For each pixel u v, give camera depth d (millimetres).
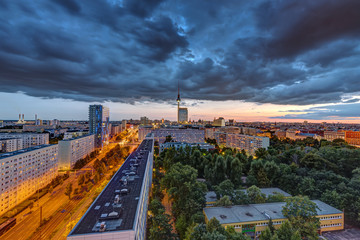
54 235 81062
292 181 112125
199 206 83125
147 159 114562
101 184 137250
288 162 150000
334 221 79000
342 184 92812
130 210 52875
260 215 77812
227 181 101125
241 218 75312
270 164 127062
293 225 71688
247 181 123938
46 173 139875
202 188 98625
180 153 182250
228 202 85188
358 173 102375
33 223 90438
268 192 108688
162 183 114562
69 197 115500
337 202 84500
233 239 56719
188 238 61719
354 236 75688
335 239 73875
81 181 132250
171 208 103625
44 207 106375
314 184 105312
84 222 46562
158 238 65125
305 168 122188
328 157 127312
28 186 119562
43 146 142875
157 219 69562
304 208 72500
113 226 44719
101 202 57844
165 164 155875
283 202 90188
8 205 102125
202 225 62781
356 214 80812
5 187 100438
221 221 72875
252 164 135375
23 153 115500
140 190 67250
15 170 108250
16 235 81438
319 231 77062
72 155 186750
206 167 134375
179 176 98875
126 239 42750
